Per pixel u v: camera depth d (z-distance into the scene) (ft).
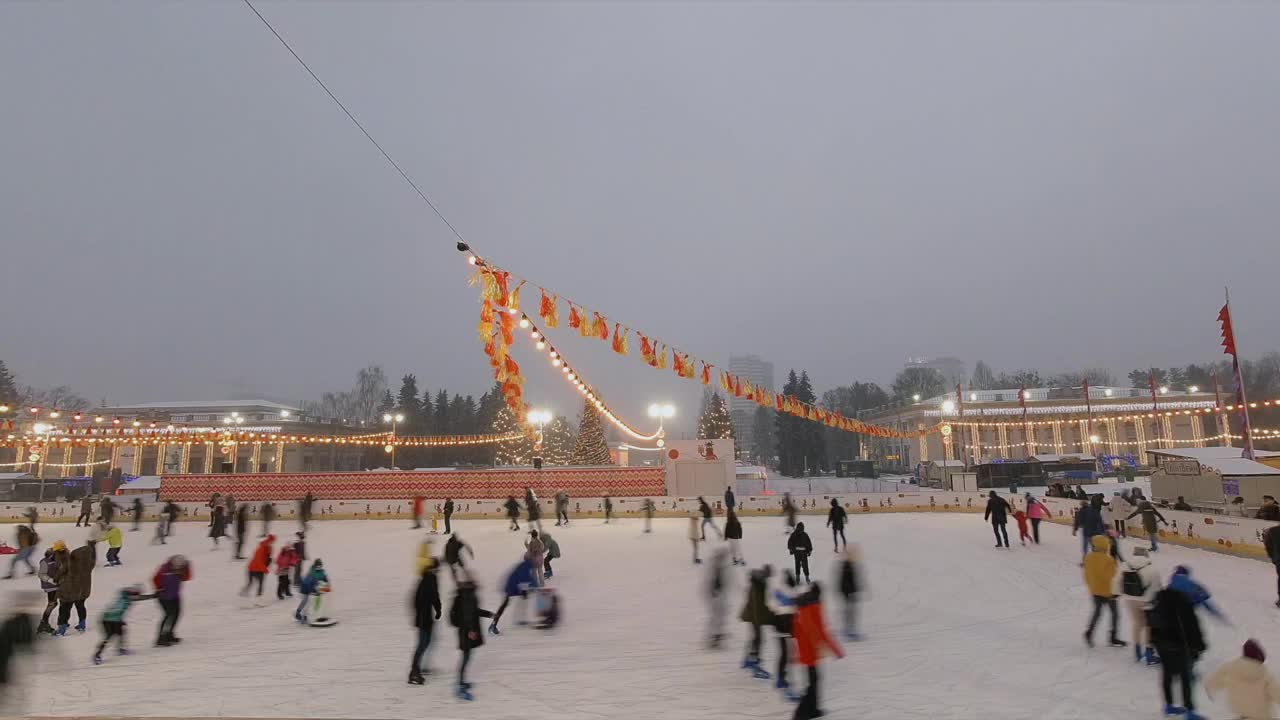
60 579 40.75
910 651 34.68
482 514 115.65
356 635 39.91
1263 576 52.70
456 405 303.07
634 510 114.93
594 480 125.70
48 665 33.81
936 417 241.14
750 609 32.22
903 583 52.85
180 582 38.40
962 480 145.28
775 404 78.13
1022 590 49.67
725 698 28.43
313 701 28.40
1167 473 87.30
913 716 25.79
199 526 108.27
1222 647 34.47
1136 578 32.24
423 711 27.14
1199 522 67.10
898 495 114.32
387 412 266.36
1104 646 34.86
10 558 75.87
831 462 338.54
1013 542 75.00
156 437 128.67
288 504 116.88
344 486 123.95
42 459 158.71
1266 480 76.79
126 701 28.40
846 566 38.65
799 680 30.55
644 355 52.13
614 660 34.22
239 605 48.57
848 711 26.37
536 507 97.14
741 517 112.88
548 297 41.63
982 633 38.01
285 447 213.46
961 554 67.21
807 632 25.81
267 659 34.88
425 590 31.42
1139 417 200.75
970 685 29.27
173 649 36.91
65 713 26.78
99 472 190.90
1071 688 28.68
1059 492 106.42
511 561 67.82
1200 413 210.59
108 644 38.01
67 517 116.78
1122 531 76.54
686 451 126.82
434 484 124.06
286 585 51.03
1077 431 223.30
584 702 28.09
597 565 64.23
